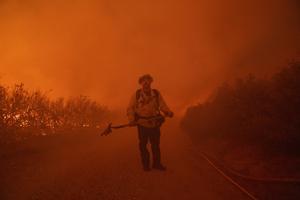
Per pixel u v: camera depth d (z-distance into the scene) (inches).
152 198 208.8
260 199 208.8
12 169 276.8
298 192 213.6
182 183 243.6
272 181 235.6
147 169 280.1
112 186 232.7
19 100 401.4
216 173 278.1
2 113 368.5
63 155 351.9
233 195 216.7
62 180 247.3
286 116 307.4
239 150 355.3
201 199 208.4
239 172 278.1
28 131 434.6
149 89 276.4
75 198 206.4
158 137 282.4
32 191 219.5
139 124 275.9
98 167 294.8
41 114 466.3
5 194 212.7
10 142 372.5
